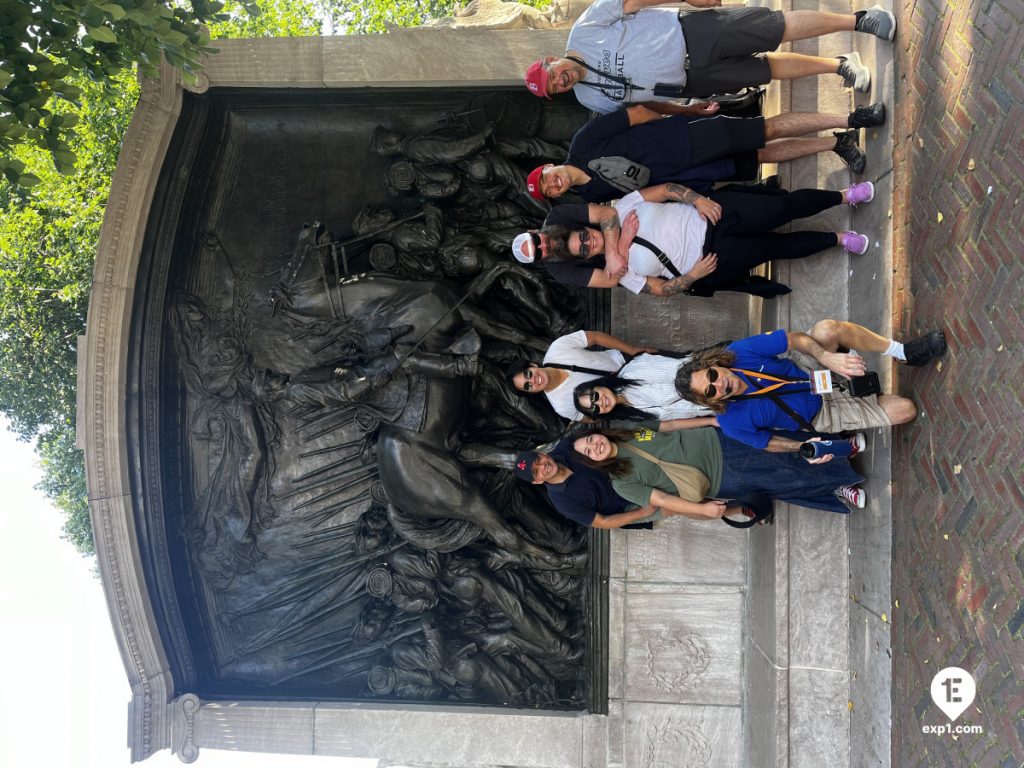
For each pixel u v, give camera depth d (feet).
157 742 24.89
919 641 17.85
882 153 19.98
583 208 19.48
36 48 19.11
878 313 19.98
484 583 24.77
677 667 25.21
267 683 25.77
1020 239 14.76
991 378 15.48
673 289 19.38
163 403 24.72
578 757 25.02
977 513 15.79
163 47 20.02
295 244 25.08
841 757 21.81
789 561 22.26
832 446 18.69
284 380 24.49
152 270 24.30
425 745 25.00
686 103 20.80
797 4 22.65
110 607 23.85
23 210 45.50
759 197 19.54
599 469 20.35
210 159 25.17
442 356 23.70
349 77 24.45
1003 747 14.64
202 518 25.34
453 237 24.64
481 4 27.86
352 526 25.41
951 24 17.16
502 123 25.09
